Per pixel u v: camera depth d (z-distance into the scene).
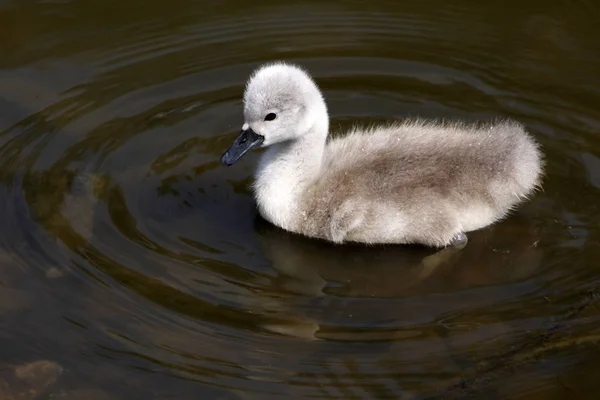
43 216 9.03
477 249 8.84
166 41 11.59
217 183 9.64
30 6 12.06
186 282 8.32
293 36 11.71
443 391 7.25
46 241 8.72
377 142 9.21
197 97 10.80
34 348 7.65
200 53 11.44
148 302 8.06
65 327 7.83
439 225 8.73
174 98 10.77
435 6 12.14
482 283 8.43
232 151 8.90
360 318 8.00
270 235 9.02
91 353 7.60
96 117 10.45
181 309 8.02
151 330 7.79
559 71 11.07
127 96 10.77
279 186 9.06
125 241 8.77
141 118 10.46
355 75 11.12
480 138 9.04
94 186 9.45
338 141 9.52
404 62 11.30
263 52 11.47
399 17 11.98
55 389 7.31
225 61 11.32
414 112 10.55
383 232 8.79
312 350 7.63
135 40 11.59
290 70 8.93
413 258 8.79
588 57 11.24
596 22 11.79
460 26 11.83
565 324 7.85
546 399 7.19
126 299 8.09
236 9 12.12
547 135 10.14
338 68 11.22
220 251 8.76
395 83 10.99
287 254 8.80
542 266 8.56
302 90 8.84
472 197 8.80
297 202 8.98
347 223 8.72
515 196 8.95
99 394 7.27
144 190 9.45
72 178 9.55
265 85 8.77
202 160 9.92
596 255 8.63
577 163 9.74
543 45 11.47
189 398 7.21
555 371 7.41
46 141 10.05
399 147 9.05
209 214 9.22
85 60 11.28
